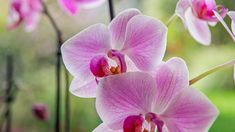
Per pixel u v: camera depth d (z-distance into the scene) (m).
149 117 0.49
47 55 1.67
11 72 0.92
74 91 0.51
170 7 1.88
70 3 0.74
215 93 1.86
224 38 1.79
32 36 1.67
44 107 0.98
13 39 1.66
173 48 1.83
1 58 1.51
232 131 1.46
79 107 1.57
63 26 1.63
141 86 0.48
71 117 1.54
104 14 1.70
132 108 0.49
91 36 0.49
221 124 1.49
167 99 0.48
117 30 0.49
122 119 0.49
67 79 0.72
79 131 1.53
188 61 1.90
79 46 0.49
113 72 0.49
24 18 0.87
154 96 0.48
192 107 0.47
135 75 0.48
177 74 0.47
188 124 0.48
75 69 0.50
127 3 1.55
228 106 1.68
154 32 0.48
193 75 1.92
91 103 1.57
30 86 1.29
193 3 0.53
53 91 1.67
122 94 0.48
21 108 1.60
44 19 1.63
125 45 0.49
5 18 1.66
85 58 0.50
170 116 0.48
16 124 1.62
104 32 0.49
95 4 0.74
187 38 1.84
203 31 0.56
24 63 1.58
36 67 1.67
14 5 0.86
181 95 0.47
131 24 0.48
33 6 0.86
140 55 0.48
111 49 0.49
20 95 1.31
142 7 1.66
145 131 0.49
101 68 0.49
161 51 0.48
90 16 1.69
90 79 0.51
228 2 1.34
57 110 0.75
